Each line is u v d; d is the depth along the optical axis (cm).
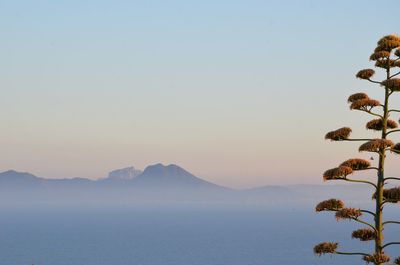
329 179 2697
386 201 2684
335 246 2705
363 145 2667
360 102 2705
